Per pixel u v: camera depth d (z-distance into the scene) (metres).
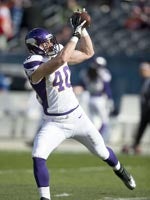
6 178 31.94
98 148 22.95
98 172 34.75
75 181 31.09
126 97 52.69
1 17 64.94
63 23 66.06
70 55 21.11
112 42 65.06
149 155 43.34
